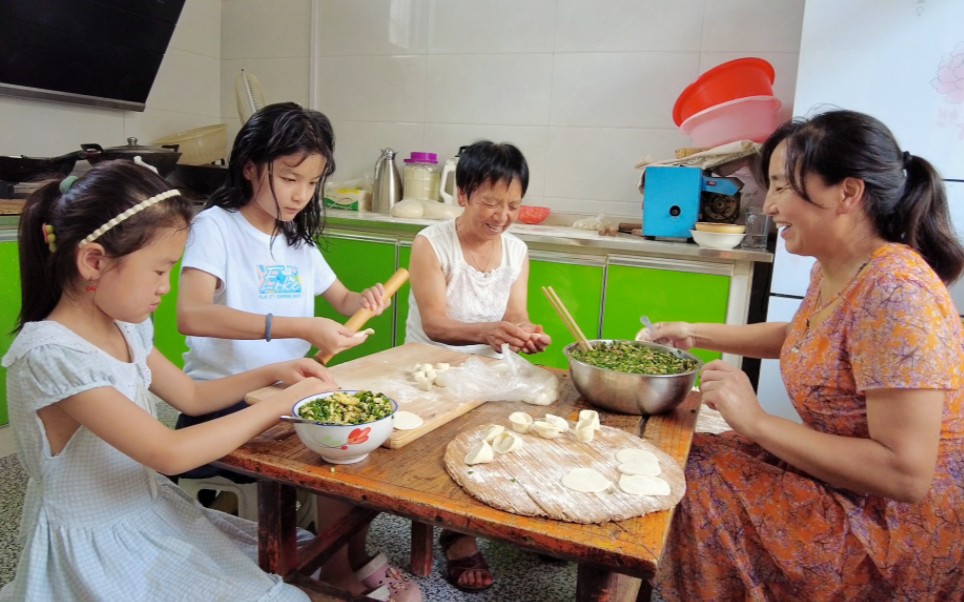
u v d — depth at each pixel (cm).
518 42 334
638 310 269
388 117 368
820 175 115
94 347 107
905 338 104
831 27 230
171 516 118
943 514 111
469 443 111
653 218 273
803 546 114
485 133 349
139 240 101
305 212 175
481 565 178
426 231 203
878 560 110
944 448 115
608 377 129
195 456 101
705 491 121
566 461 106
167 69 367
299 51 381
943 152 224
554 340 284
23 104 301
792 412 249
